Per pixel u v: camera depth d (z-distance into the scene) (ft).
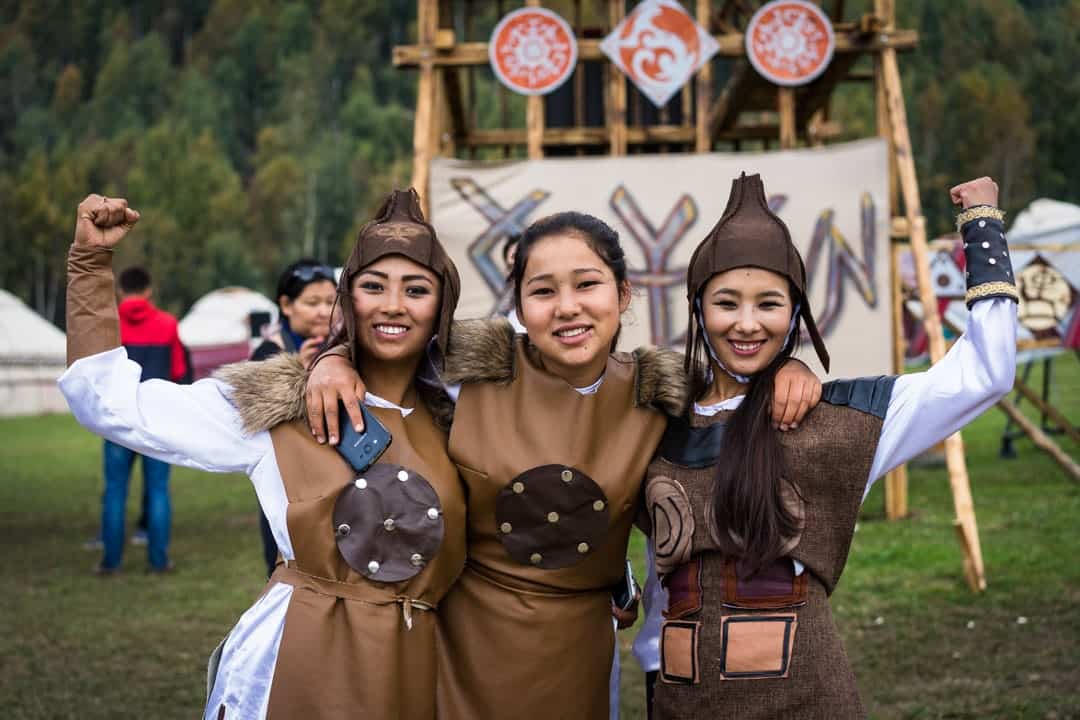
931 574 19.74
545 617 7.75
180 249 214.28
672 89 25.04
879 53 25.16
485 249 25.00
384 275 7.67
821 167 24.70
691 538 7.49
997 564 20.15
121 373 7.42
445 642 7.93
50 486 41.29
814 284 24.70
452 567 7.74
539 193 25.00
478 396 7.97
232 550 26.02
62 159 248.32
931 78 206.28
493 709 7.68
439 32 25.18
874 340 24.61
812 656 7.23
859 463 7.42
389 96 310.65
